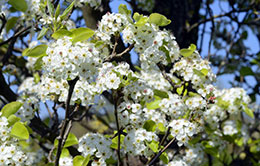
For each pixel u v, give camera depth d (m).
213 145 4.57
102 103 3.89
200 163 4.75
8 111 3.12
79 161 3.20
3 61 4.56
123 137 3.25
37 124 4.17
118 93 2.96
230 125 5.24
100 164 3.13
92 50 2.71
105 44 3.16
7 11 4.32
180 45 5.15
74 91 3.05
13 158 2.97
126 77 3.12
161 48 3.00
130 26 2.91
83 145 3.15
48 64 2.68
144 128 3.12
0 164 2.95
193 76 3.13
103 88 2.85
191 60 3.18
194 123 3.17
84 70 2.69
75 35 2.76
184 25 5.26
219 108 4.42
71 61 2.63
